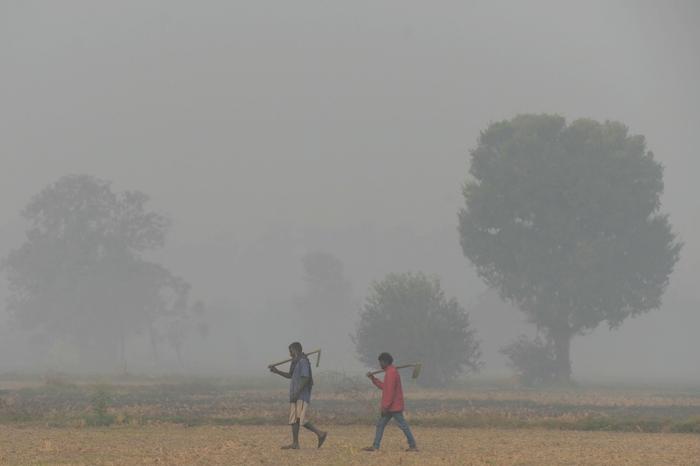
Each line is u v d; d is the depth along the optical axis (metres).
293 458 34.22
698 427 52.41
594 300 144.38
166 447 38.50
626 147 146.88
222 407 70.44
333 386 116.62
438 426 55.50
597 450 38.91
